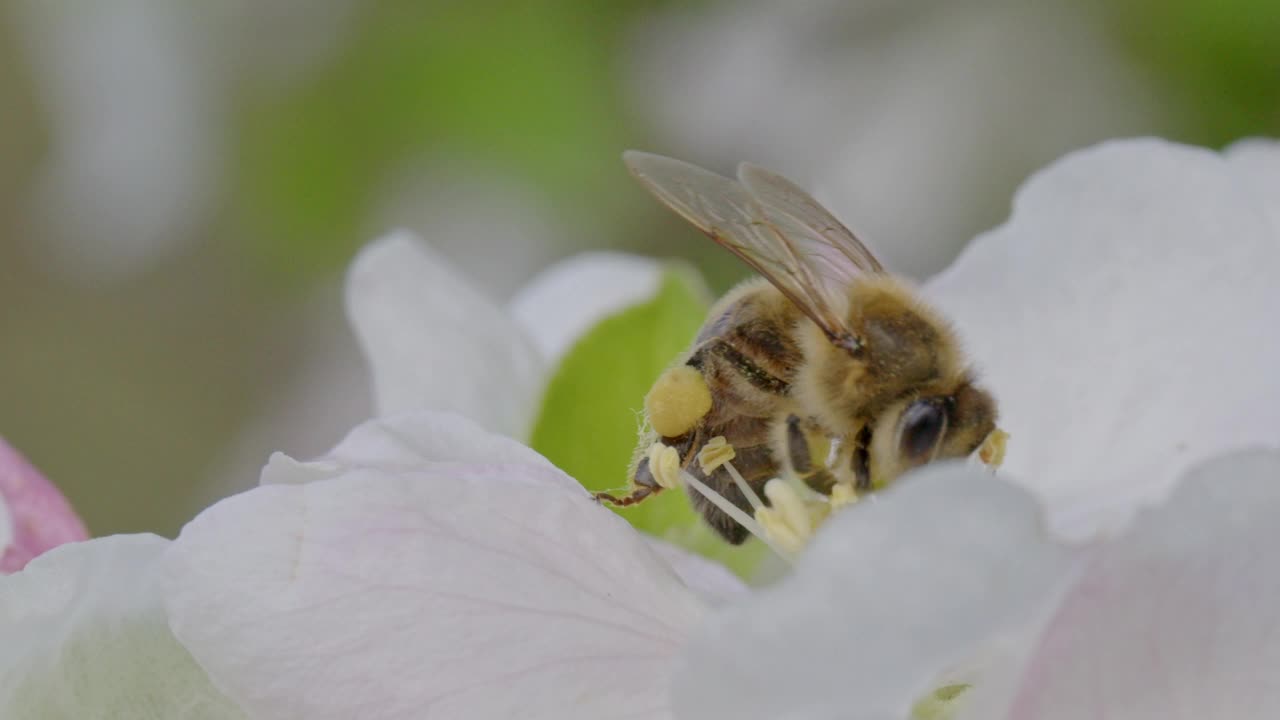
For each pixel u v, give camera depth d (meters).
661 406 0.13
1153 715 0.11
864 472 0.13
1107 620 0.11
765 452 0.13
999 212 0.19
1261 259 0.13
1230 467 0.11
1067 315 0.13
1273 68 0.18
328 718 0.12
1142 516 0.11
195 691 0.12
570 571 0.12
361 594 0.12
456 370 0.15
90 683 0.12
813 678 0.11
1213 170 0.13
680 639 0.12
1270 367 0.13
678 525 0.13
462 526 0.12
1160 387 0.13
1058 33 0.19
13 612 0.12
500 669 0.12
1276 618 0.11
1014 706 0.11
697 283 0.14
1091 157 0.13
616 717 0.12
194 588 0.12
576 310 0.16
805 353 0.13
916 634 0.11
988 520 0.11
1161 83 0.18
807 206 0.13
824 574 0.11
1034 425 0.13
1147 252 0.13
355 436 0.12
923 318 0.13
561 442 0.14
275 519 0.12
